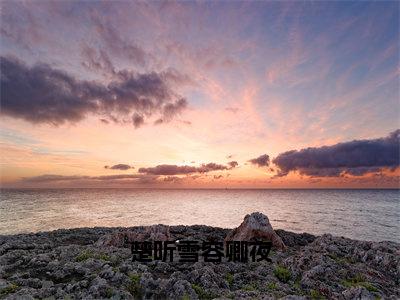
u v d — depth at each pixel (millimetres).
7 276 18141
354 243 27078
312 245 28219
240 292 16109
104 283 15867
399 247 25484
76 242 29516
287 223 95312
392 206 173125
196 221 101000
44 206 145625
